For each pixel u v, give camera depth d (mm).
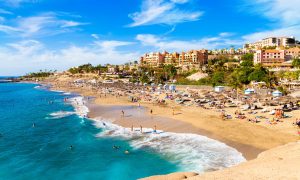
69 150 41312
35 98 119938
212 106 69188
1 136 50781
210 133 45094
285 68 135750
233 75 124938
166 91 111625
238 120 52469
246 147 37344
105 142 44250
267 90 88000
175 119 57031
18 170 34219
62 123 61125
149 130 50062
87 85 178625
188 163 33531
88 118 65062
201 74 147000
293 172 24359
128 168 33625
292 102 62750
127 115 64812
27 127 58188
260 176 24500
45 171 33875
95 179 31344
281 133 42156
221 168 31281
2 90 177250
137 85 154500
